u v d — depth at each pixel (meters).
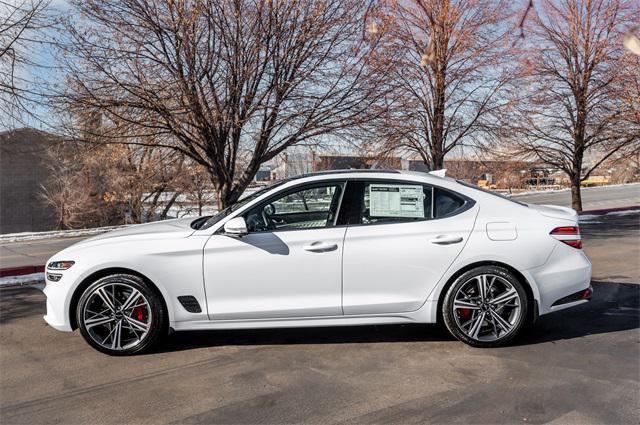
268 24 9.23
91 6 8.52
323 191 4.41
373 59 9.88
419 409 3.21
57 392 3.59
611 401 3.26
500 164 17.61
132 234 4.43
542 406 3.21
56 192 23.72
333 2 9.34
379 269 4.22
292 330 4.84
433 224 4.29
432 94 12.66
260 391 3.52
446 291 4.27
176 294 4.21
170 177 20.53
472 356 4.08
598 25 14.74
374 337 4.59
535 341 4.42
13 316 5.75
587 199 29.22
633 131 15.62
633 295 6.02
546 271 4.26
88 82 9.25
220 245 4.22
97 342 4.22
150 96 9.16
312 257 4.21
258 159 10.71
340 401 3.34
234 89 9.34
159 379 3.77
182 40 8.78
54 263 4.31
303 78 9.53
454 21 11.52
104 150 12.10
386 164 14.71
